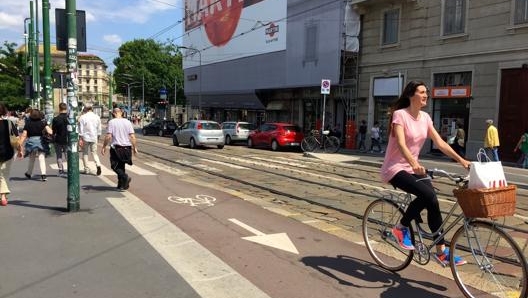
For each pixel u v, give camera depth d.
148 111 96.56
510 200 4.00
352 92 29.27
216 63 47.34
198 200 9.19
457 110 22.89
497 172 4.07
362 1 27.06
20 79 41.06
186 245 5.96
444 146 4.70
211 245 6.04
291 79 34.25
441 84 23.67
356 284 4.75
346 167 16.41
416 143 4.72
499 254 4.11
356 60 28.77
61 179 11.47
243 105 42.25
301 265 5.32
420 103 4.65
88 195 9.24
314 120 33.19
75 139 7.64
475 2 21.66
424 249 4.75
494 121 20.97
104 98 139.50
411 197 4.93
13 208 7.94
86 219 7.20
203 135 25.31
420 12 24.45
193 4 53.25
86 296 4.33
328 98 31.33
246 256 5.61
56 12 7.33
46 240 6.07
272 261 5.45
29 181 11.09
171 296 4.36
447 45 23.11
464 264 4.44
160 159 18.77
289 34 34.41
